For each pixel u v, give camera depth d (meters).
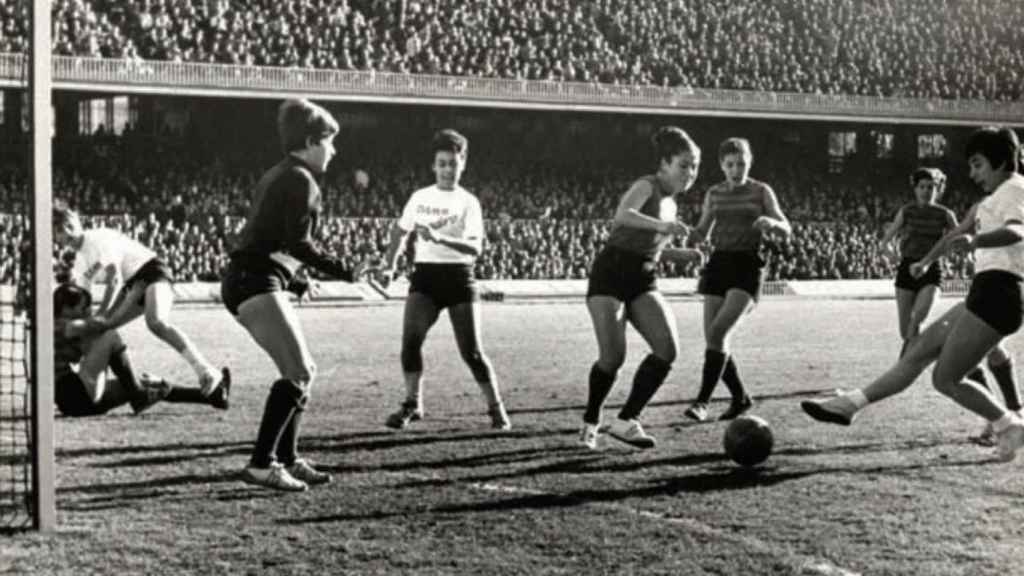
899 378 9.17
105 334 10.93
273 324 8.06
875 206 50.06
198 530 7.26
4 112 36.34
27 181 7.17
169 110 40.66
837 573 6.39
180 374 15.98
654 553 6.77
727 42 48.31
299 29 40.53
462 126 45.69
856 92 50.06
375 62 41.66
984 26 53.06
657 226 9.42
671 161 9.61
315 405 12.98
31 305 7.17
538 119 46.94
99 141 39.41
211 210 38.88
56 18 36.47
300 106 8.01
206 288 33.53
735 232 11.83
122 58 37.25
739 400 12.16
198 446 10.20
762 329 24.98
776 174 50.53
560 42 45.22
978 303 8.59
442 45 42.81
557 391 14.38
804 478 8.98
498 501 8.10
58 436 10.66
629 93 45.28
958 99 51.06
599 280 9.81
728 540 7.07
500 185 44.91
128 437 10.64
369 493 8.35
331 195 41.44
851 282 42.88
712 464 9.52
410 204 11.25
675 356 9.87
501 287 37.53
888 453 10.11
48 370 7.21
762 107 47.62
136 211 37.69
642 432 9.97
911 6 52.00
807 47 49.78
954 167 53.44
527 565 6.51
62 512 7.72
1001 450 8.90
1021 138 53.34
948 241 10.78
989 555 6.79
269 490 8.44
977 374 10.76
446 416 12.19
